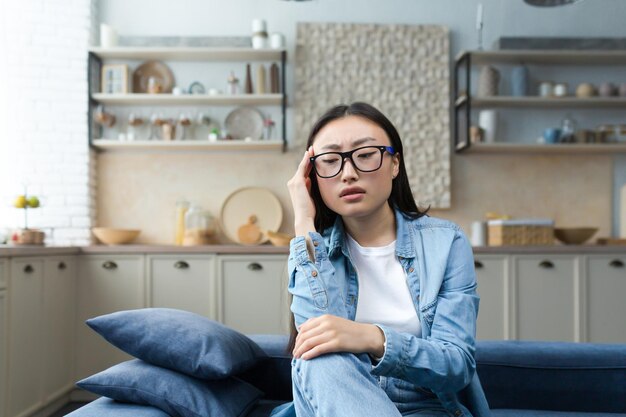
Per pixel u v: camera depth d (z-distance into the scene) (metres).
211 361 1.45
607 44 4.19
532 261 3.68
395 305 1.24
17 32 3.99
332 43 4.29
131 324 1.50
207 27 4.33
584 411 1.70
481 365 1.72
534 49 4.14
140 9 4.31
